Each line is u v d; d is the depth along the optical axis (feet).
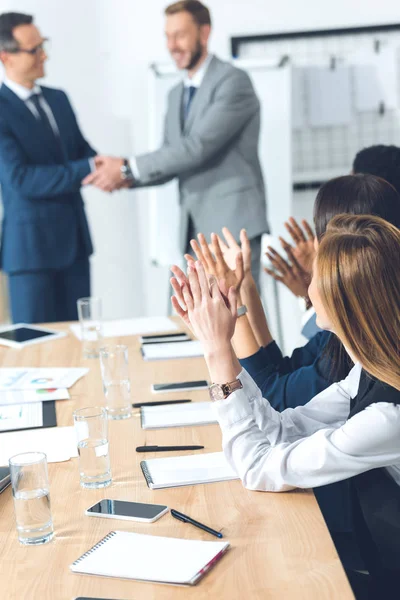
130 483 4.84
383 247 4.25
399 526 4.51
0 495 4.79
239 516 4.31
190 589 3.59
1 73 14.69
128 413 6.10
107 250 15.74
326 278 4.31
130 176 12.44
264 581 3.63
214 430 5.70
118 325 9.45
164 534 4.14
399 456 4.34
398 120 15.05
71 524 4.33
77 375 7.34
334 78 14.98
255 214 12.84
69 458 5.32
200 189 12.94
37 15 14.97
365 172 7.57
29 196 12.35
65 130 12.82
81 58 15.19
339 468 4.35
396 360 4.25
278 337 14.88
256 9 14.89
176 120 13.07
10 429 5.91
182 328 9.14
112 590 3.63
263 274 15.30
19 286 12.78
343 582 3.59
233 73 12.56
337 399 5.27
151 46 15.15
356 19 14.84
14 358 8.13
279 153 14.78
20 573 3.83
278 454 4.53
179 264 15.21
